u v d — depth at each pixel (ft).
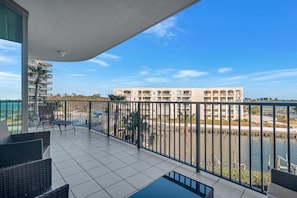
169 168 8.32
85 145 12.00
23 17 8.46
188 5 8.89
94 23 10.91
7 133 6.36
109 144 12.26
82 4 8.80
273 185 4.35
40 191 3.76
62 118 20.84
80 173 7.75
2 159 4.64
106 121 16.10
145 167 8.41
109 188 6.59
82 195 6.14
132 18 10.28
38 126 18.65
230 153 7.28
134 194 4.61
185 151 9.66
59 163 8.82
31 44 14.74
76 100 20.20
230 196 6.06
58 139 13.65
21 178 3.57
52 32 12.25
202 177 7.42
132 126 12.78
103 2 8.61
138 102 11.80
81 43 14.52
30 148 4.98
